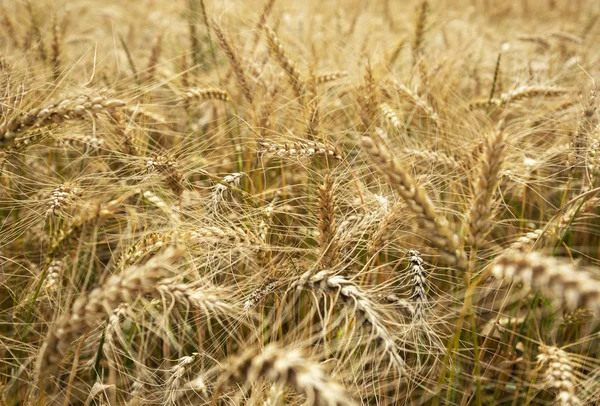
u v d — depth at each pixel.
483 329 0.75
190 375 0.70
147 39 1.45
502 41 1.51
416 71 1.04
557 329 0.75
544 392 0.73
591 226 0.90
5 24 1.16
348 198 0.75
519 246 0.68
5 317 0.75
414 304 0.64
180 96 0.90
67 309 0.61
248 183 0.86
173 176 0.72
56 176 0.86
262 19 1.04
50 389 0.70
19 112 0.64
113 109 0.63
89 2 1.86
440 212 0.72
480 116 0.98
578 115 0.81
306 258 0.71
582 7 2.10
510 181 0.79
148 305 0.63
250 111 0.91
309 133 0.83
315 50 1.16
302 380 0.49
